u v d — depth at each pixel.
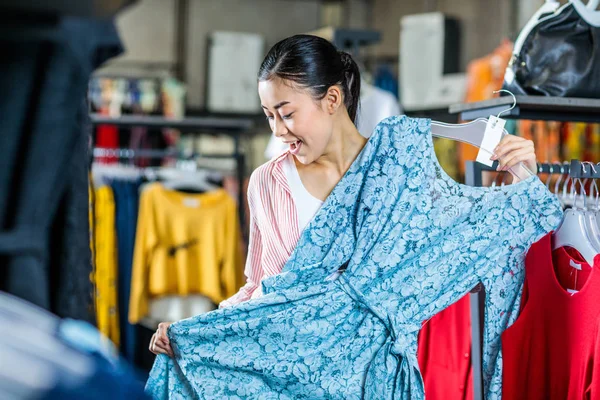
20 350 0.79
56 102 1.08
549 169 2.03
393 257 1.83
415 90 6.87
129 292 3.84
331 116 1.81
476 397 2.10
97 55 1.20
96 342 0.88
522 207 1.87
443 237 1.86
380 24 8.36
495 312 1.89
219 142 7.11
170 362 1.91
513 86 2.19
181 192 4.10
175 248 3.86
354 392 1.82
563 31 2.16
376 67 7.80
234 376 1.85
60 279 1.24
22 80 1.07
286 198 1.87
